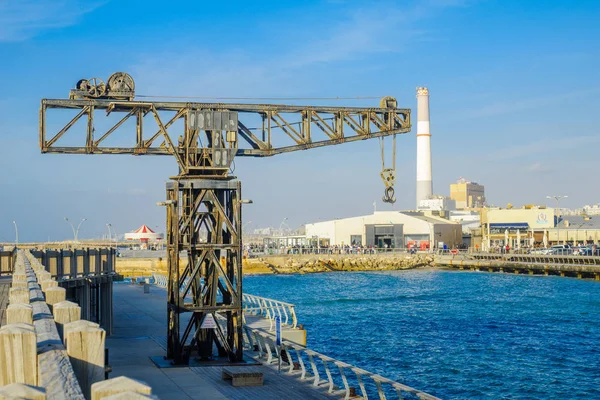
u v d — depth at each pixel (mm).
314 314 70250
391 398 34875
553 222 153375
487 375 40312
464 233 175375
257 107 29484
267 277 130500
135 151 28531
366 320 65000
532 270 125812
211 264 28594
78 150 27984
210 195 27812
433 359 44906
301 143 30438
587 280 112250
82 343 6148
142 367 27375
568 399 35125
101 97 28125
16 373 5961
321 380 25750
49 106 27609
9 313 7898
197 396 22781
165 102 28234
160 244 169875
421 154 195500
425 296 90000
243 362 28109
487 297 87250
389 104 31844
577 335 54812
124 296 61469
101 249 38250
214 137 28453
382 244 156875
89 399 6078
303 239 171750
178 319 27703
